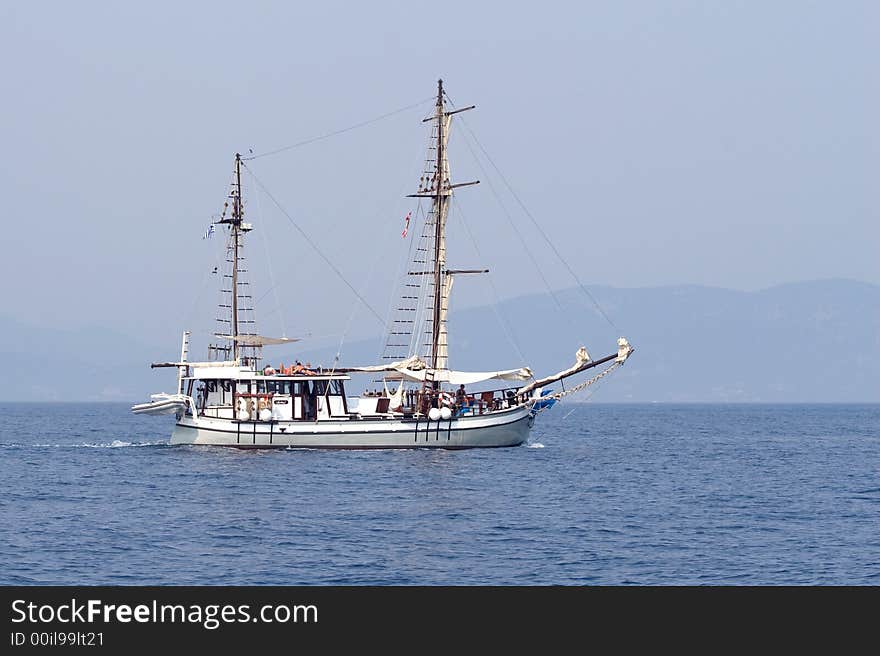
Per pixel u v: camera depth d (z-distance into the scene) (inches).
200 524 5743.1
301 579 4512.8
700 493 7421.3
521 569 4719.5
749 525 5930.1
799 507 6712.6
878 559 5002.5
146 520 5880.9
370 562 4805.6
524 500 6771.7
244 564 4756.4
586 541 5349.4
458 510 6264.8
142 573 4601.4
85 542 5236.2
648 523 5940.0
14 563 4773.6
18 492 7091.5
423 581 4500.5
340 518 5944.9
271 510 6230.3
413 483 7485.2
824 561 4950.8
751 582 4549.7
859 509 6643.7
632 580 4566.9
